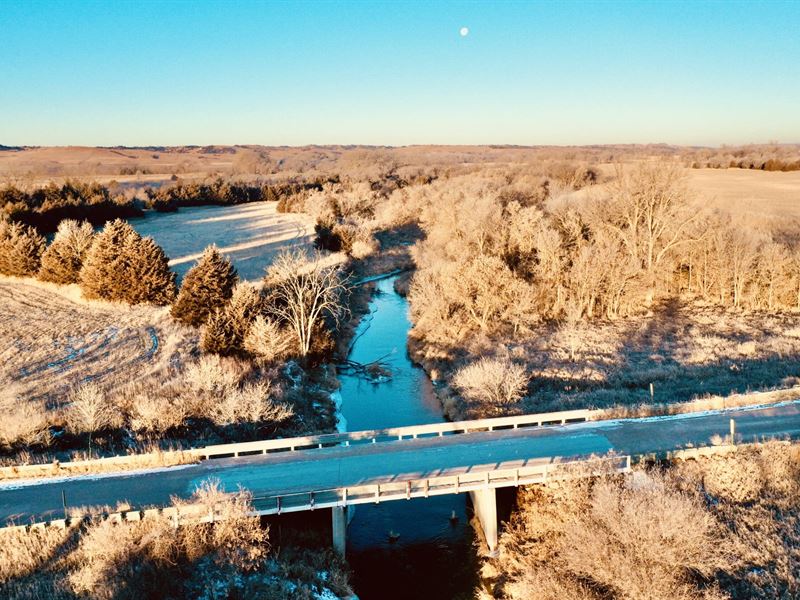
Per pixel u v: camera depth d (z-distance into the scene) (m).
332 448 27.06
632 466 24.25
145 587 19.44
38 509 22.31
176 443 28.83
